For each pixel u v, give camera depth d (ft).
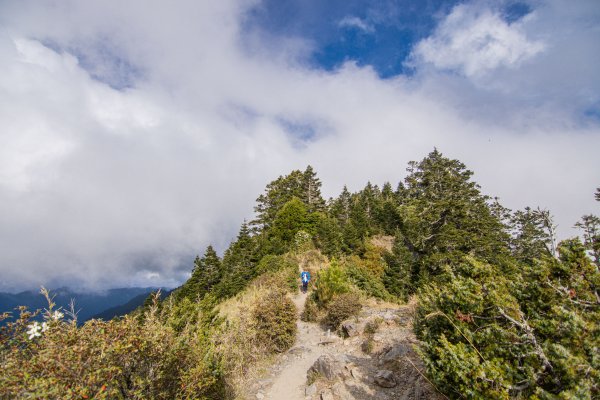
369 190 205.46
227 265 122.42
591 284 13.01
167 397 15.23
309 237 121.70
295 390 26.09
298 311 52.08
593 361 10.92
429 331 18.10
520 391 12.21
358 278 57.62
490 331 13.96
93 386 11.36
